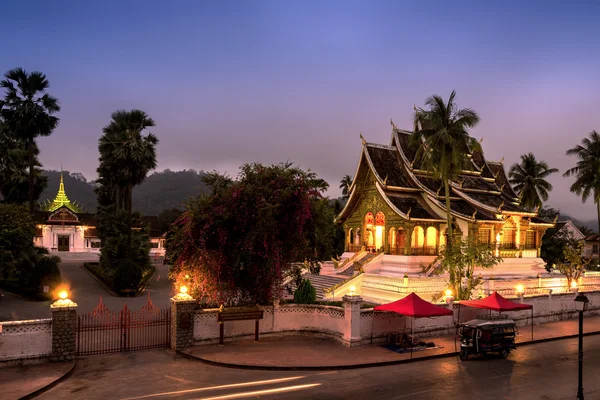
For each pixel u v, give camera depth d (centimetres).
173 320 1858
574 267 3838
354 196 4375
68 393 1341
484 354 1859
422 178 4094
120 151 3828
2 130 5225
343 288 3431
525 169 5859
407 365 1714
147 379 1479
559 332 2355
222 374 1548
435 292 3238
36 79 4175
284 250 2012
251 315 1978
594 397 1400
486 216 3859
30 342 1588
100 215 4547
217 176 2091
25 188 5169
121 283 3356
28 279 3244
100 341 1934
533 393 1421
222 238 1902
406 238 3769
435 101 3052
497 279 3375
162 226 8150
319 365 1639
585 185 5491
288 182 2002
